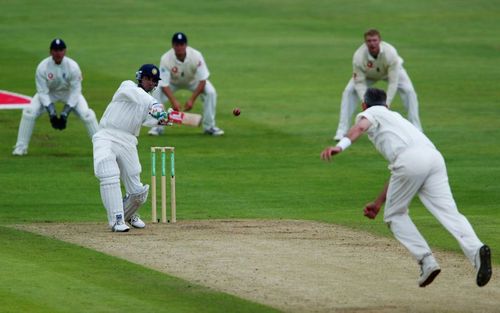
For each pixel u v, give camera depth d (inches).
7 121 3211.1
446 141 2952.8
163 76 2965.1
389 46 2829.7
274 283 1440.7
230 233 1827.0
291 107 3449.8
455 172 2541.8
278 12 5206.7
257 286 1423.5
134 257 1612.9
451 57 4306.1
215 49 4370.1
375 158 2746.1
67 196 2273.6
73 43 4411.9
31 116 2763.3
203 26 4835.1
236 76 3912.4
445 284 1449.3
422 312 1298.0
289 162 2689.5
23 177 2477.9
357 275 1493.6
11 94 3558.1
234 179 2472.9
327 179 2480.3
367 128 1384.1
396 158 1378.0
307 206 2180.1
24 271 1503.4
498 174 2516.0
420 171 1363.2
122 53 4234.7
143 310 1296.8
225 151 2829.7
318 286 1424.7
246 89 3713.1
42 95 2728.8
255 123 3223.4
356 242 1743.4
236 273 1501.0
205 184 2413.9
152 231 1849.2
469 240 1334.9
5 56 4151.1
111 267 1534.2
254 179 2475.4
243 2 5428.2
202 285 1427.2
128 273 1496.1
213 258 1603.1
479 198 2255.2
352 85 2923.2
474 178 2469.2
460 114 3336.6
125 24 4832.7
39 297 1357.0
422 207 2181.3
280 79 3875.5
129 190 1861.5
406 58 4266.7
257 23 4945.9
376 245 1716.3
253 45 4463.6
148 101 1823.3
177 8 5255.9
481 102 3523.6
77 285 1422.2
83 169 2591.0
